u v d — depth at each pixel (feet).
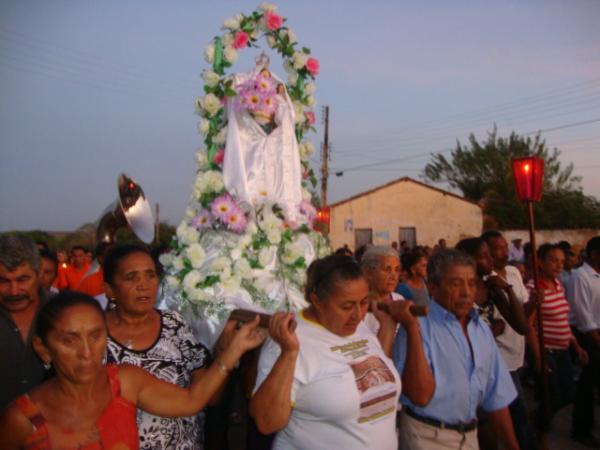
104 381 7.44
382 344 10.81
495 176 142.00
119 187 19.19
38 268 10.31
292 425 9.21
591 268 20.18
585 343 19.93
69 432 6.95
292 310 13.29
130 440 7.40
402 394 11.01
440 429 10.78
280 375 8.41
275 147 16.29
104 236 19.95
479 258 15.94
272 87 16.24
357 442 8.99
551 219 126.72
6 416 6.92
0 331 10.05
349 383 8.97
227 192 15.30
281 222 14.66
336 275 9.08
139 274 9.80
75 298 7.09
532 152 141.08
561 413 23.41
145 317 10.18
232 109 16.11
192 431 10.21
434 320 11.20
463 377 10.81
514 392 11.62
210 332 12.70
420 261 19.35
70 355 6.88
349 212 107.76
